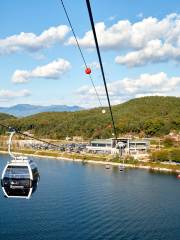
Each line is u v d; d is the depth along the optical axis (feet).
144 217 306.14
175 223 291.17
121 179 492.13
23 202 346.54
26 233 263.08
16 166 89.45
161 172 572.92
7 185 88.43
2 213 310.86
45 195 378.73
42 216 303.68
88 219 297.53
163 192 407.03
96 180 478.18
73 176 509.76
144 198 374.84
